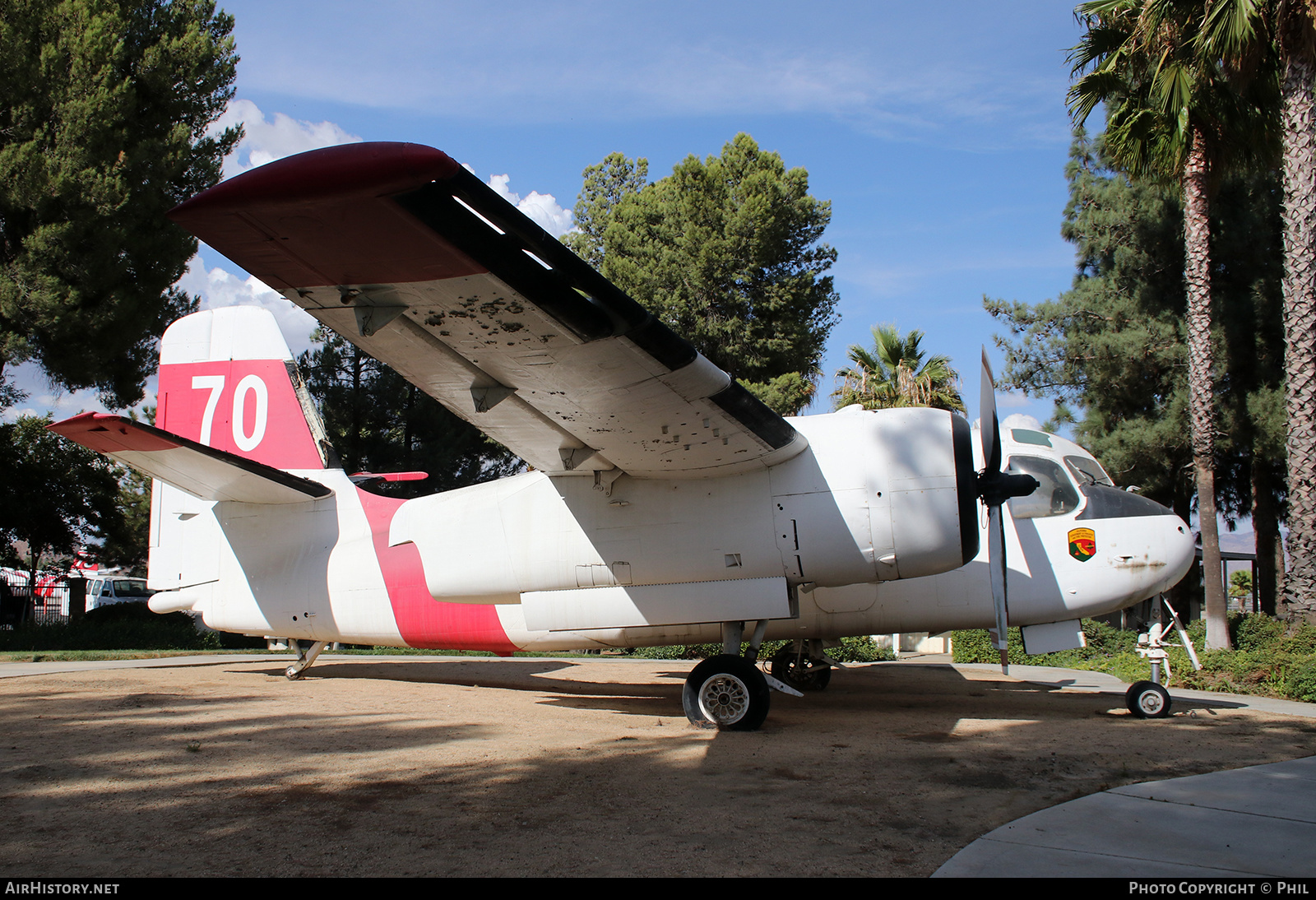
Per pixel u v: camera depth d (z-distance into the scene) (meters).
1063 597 8.30
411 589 9.11
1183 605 18.39
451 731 6.59
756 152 24.59
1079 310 18.00
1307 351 11.34
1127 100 13.33
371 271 4.43
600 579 7.39
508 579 7.73
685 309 23.94
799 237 24.73
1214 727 7.04
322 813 4.21
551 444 6.81
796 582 7.09
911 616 8.52
